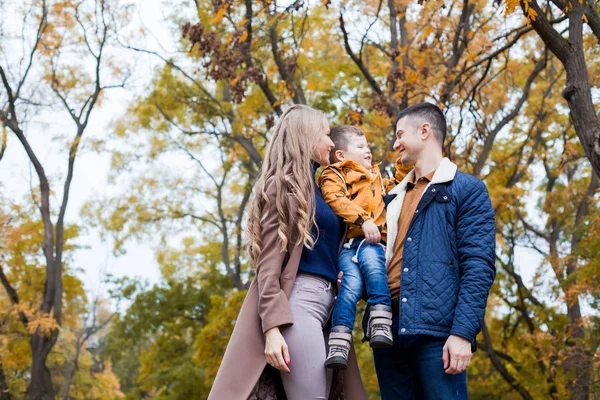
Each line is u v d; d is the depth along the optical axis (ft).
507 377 49.67
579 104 20.16
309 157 12.10
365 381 54.65
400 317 11.59
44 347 52.54
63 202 56.18
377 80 50.85
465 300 11.24
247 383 11.14
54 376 79.10
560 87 53.98
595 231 41.24
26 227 54.44
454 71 35.81
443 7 35.40
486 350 50.75
